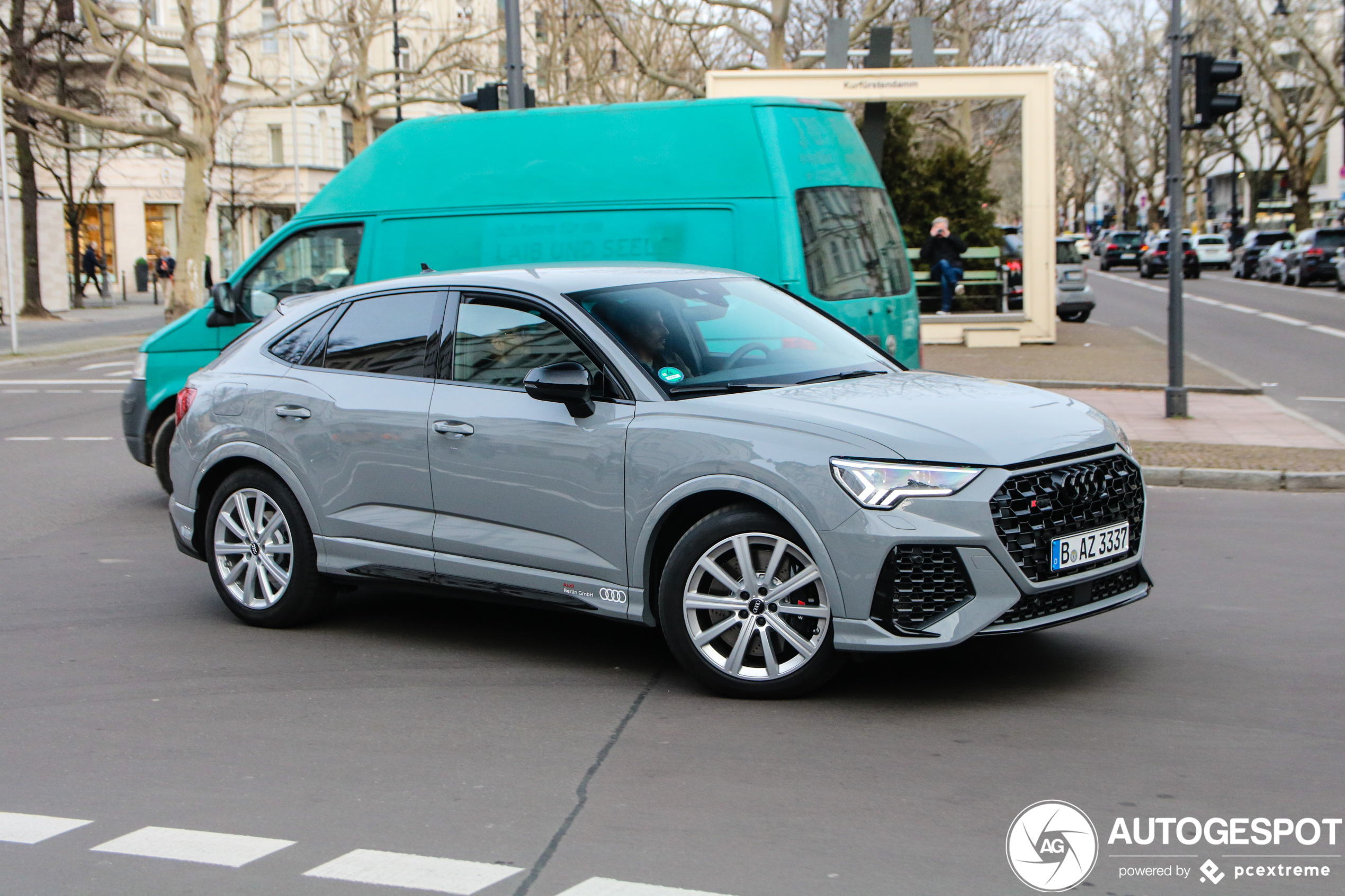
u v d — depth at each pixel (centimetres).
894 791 454
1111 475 549
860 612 520
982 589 510
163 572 846
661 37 4509
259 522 698
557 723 537
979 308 2503
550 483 591
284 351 704
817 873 390
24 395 2030
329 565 670
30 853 418
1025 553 517
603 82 5088
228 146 5441
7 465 1317
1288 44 6103
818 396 566
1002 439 525
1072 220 14225
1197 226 8162
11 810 454
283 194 6103
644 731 523
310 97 6147
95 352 2800
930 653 623
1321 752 484
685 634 562
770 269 966
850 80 2403
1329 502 1023
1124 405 1584
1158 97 7769
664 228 993
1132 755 484
